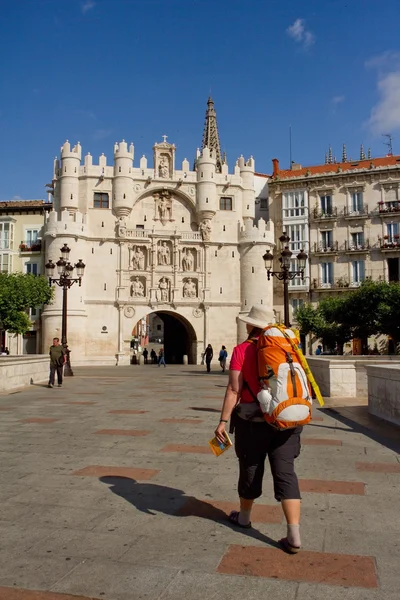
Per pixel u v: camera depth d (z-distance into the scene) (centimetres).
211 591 430
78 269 3441
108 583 444
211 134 9712
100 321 5684
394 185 5903
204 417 1430
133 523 586
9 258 6147
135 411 1561
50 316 5438
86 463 875
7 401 1858
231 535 550
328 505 652
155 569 470
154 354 6322
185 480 766
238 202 6169
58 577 454
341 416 1439
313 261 6116
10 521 593
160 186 5969
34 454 945
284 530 566
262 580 449
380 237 5903
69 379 3142
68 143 5766
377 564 480
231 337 5978
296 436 538
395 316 4584
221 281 6031
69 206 5697
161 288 5894
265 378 532
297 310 5569
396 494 699
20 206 6216
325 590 432
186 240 5969
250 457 557
